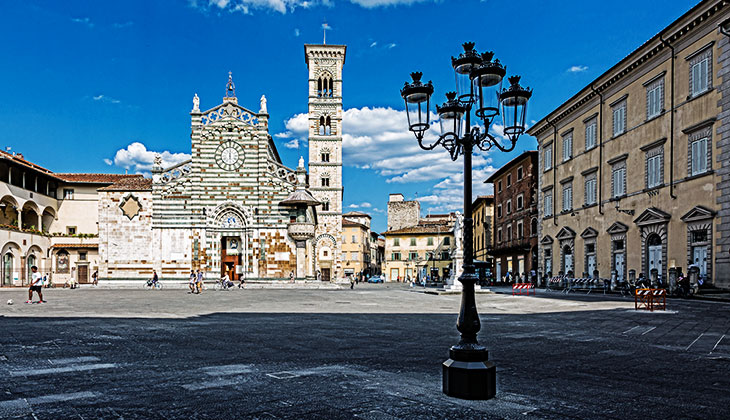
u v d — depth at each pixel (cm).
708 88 3394
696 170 3506
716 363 1186
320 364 1132
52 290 5597
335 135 8969
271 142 7331
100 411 747
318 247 8750
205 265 6338
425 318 2234
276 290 5581
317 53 9106
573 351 1354
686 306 2719
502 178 7831
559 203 5622
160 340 1483
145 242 6347
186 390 877
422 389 896
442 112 1073
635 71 4225
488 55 940
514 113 965
